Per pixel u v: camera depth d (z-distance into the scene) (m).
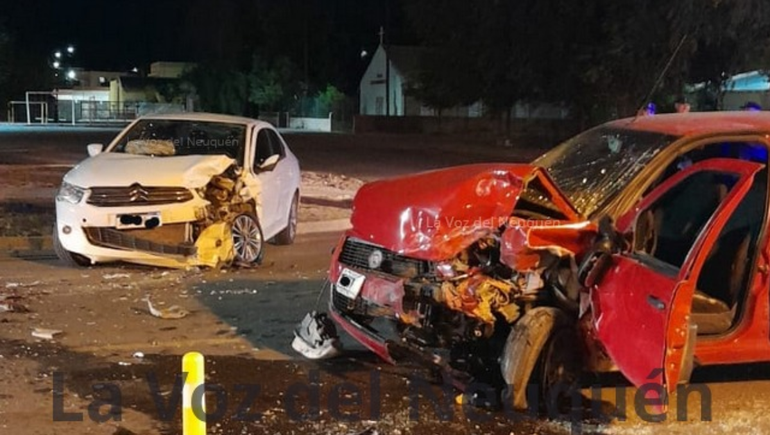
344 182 21.42
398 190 6.59
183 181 10.16
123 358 7.13
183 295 9.34
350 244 6.81
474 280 6.04
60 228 10.20
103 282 9.84
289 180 12.62
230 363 7.10
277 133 12.84
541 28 37.59
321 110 69.38
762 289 6.30
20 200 15.98
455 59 44.12
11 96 72.81
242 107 73.94
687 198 7.03
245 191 10.84
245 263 10.85
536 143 43.91
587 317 6.00
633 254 5.87
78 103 71.06
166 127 11.89
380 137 50.09
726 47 33.31
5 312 8.42
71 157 26.86
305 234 14.23
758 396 6.81
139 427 5.69
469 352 6.25
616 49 33.34
